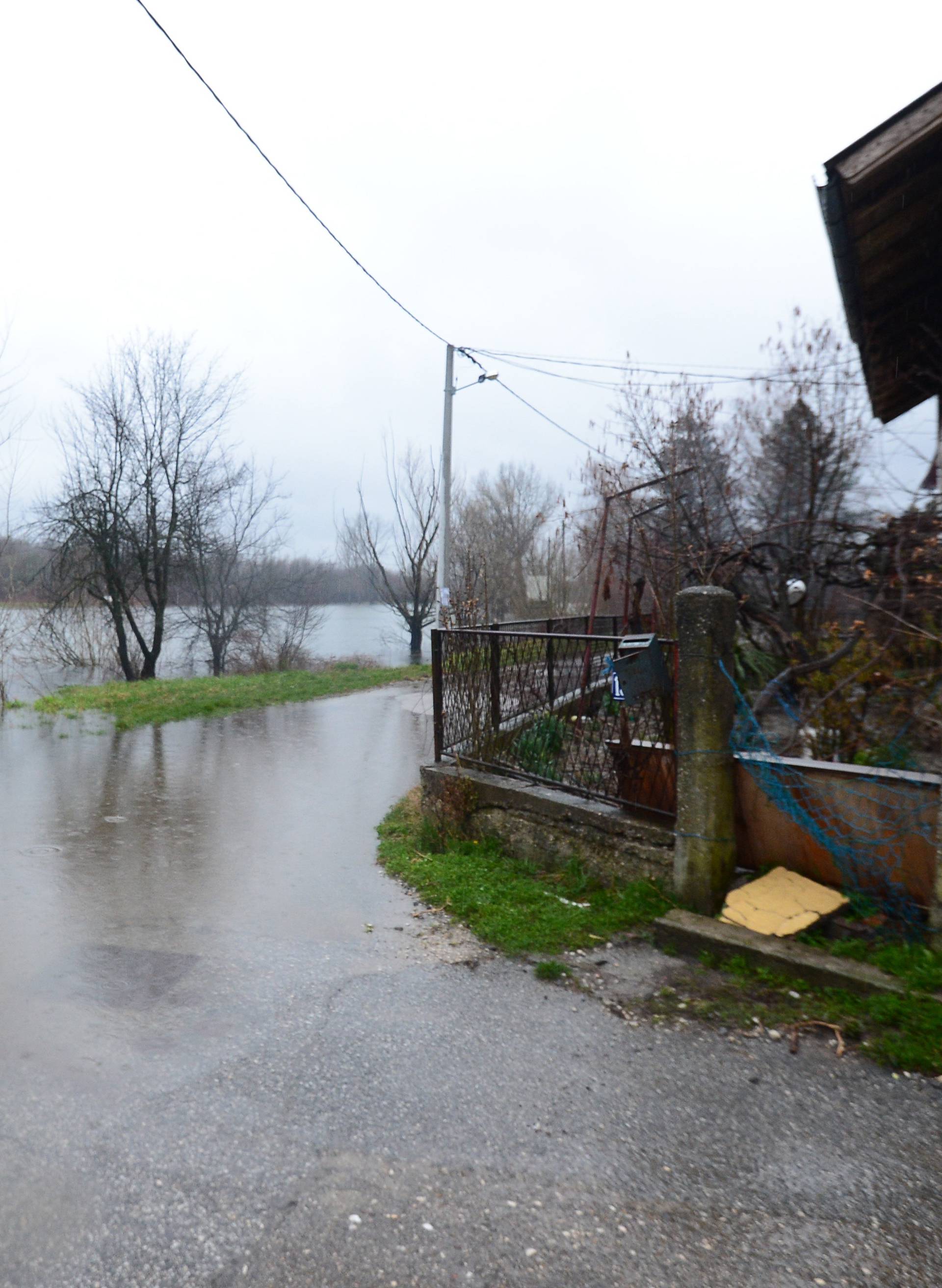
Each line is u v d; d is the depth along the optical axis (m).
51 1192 2.62
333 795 8.35
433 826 6.46
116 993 4.04
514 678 6.21
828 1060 3.44
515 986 4.15
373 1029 3.72
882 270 6.33
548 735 5.94
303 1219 2.54
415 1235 2.48
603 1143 2.93
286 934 4.84
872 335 7.18
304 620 34.47
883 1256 2.41
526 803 5.80
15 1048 3.49
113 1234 2.46
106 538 24.66
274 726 12.50
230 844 6.68
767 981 4.03
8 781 8.91
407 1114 3.08
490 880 5.50
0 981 4.14
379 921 5.05
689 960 4.34
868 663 5.19
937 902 3.94
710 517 8.50
